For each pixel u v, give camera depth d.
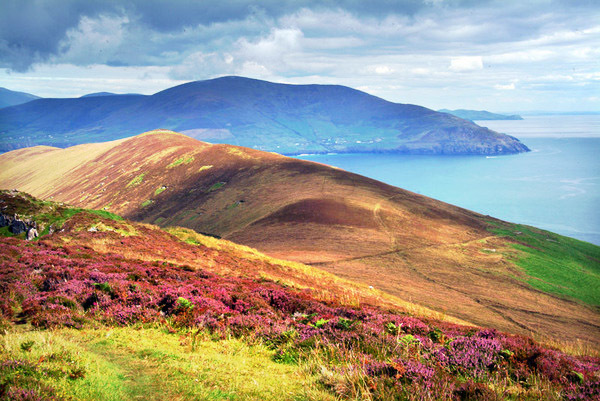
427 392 6.18
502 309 51.22
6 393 5.39
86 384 6.34
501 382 7.10
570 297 66.25
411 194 134.75
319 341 9.33
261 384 7.05
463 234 101.56
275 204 119.62
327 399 6.29
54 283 15.20
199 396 6.34
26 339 8.25
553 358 8.57
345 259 73.44
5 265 17.52
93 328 11.05
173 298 13.35
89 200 199.88
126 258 25.36
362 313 14.05
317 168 155.12
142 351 9.03
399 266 71.69
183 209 147.88
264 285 23.20
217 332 11.27
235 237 96.69
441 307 45.38
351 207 110.38
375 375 6.98
